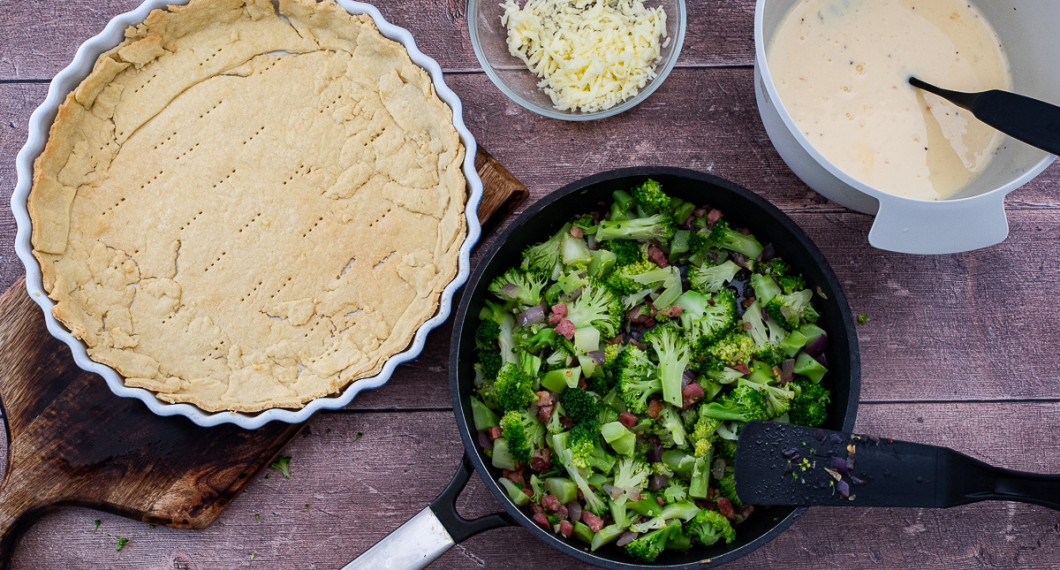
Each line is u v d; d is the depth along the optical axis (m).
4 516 0.73
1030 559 0.76
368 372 0.72
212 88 0.73
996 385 0.76
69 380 0.74
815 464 0.66
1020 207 0.77
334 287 0.73
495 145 0.77
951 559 0.76
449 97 0.71
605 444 0.70
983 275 0.77
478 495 0.76
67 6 0.76
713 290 0.73
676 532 0.69
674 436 0.69
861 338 0.77
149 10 0.71
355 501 0.76
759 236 0.73
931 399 0.76
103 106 0.72
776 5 0.69
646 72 0.75
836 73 0.71
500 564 0.75
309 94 0.73
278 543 0.76
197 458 0.74
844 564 0.76
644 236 0.72
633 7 0.75
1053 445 0.76
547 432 0.70
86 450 0.73
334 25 0.72
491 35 0.76
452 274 0.72
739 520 0.70
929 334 0.77
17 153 0.76
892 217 0.66
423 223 0.73
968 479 0.66
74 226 0.72
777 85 0.71
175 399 0.71
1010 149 0.70
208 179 0.73
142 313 0.72
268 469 0.76
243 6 0.72
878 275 0.77
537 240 0.74
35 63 0.76
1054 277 0.76
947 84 0.71
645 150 0.77
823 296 0.71
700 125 0.77
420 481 0.76
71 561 0.75
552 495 0.69
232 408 0.71
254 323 0.72
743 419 0.69
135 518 0.74
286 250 0.73
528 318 0.71
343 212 0.73
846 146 0.70
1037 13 0.68
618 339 0.72
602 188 0.71
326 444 0.76
